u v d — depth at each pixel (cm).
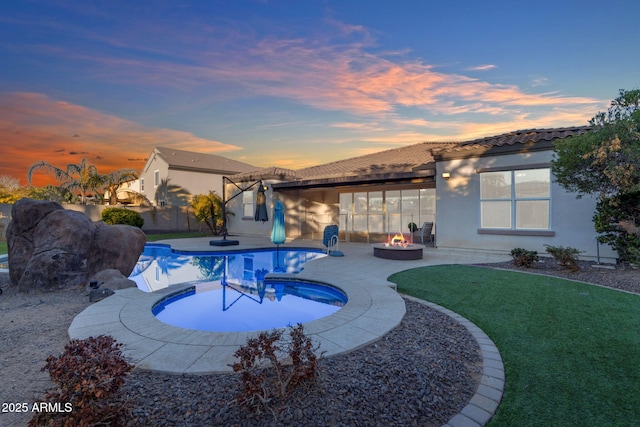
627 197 840
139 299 646
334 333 464
